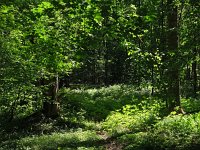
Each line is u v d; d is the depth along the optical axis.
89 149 14.37
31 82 19.69
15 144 16.83
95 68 53.47
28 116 24.03
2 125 22.67
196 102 23.02
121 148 14.40
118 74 52.09
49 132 21.02
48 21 12.66
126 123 19.28
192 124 14.48
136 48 12.71
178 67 13.61
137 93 33.00
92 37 9.78
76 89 42.41
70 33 12.58
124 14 9.41
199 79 40.50
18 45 15.70
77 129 21.22
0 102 19.84
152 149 12.88
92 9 9.05
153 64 13.95
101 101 30.73
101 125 22.16
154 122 17.42
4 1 14.42
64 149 14.60
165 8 14.84
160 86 14.02
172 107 18.02
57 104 24.34
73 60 17.98
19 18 13.09
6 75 16.34
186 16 14.27
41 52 14.37
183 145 11.81
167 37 16.97
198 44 13.49
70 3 9.02
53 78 23.55
